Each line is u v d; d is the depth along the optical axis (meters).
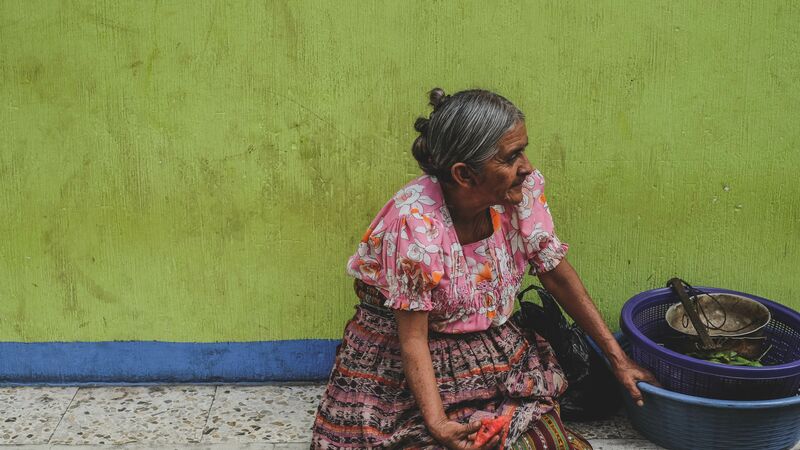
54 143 2.92
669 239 3.07
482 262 2.43
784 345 2.94
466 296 2.39
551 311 2.83
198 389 3.16
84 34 2.81
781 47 2.88
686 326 2.95
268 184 2.97
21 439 2.86
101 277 3.07
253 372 3.18
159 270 3.07
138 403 3.07
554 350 2.82
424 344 2.37
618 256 3.08
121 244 3.03
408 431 2.42
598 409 2.93
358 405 2.51
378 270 2.40
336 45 2.84
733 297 2.96
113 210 2.99
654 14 2.85
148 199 2.98
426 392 2.35
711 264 3.10
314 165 2.96
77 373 3.17
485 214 2.45
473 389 2.46
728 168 2.99
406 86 2.88
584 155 2.97
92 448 2.81
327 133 2.92
